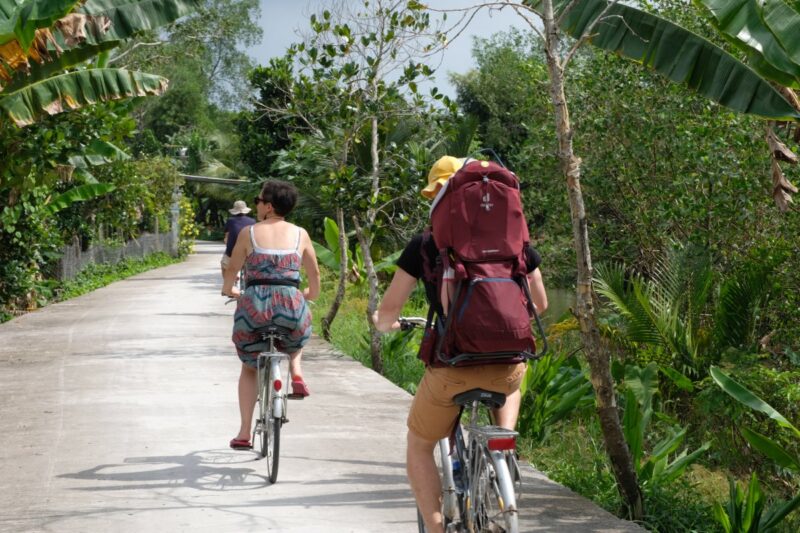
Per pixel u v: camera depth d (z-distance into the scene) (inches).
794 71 260.4
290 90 531.8
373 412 356.8
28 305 831.7
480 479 152.2
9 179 609.6
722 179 491.2
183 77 2883.9
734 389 258.1
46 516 222.5
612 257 616.7
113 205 1227.9
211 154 3016.7
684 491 281.3
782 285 470.9
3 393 396.2
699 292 468.8
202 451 290.0
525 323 146.0
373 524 218.1
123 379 429.1
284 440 306.3
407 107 522.3
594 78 580.7
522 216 152.4
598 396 235.8
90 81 517.7
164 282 1206.9
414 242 155.4
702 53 297.7
